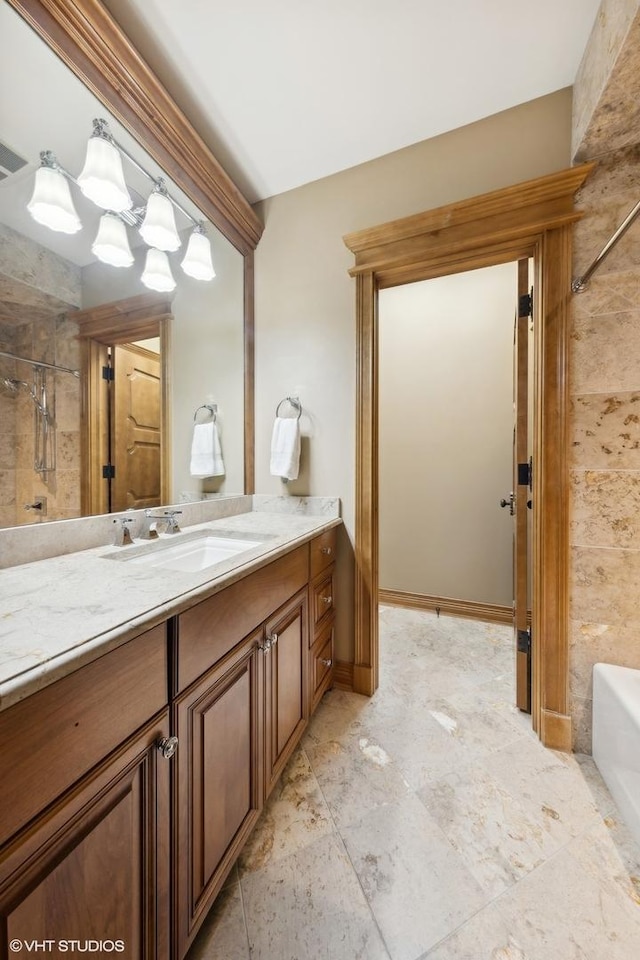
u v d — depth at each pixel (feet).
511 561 7.84
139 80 3.66
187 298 5.06
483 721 4.86
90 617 1.97
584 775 4.00
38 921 1.50
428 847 3.23
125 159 4.07
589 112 3.69
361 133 4.83
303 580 4.29
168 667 2.21
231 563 3.02
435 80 4.16
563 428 4.25
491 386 8.00
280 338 5.91
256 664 3.20
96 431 3.92
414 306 8.57
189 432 5.10
